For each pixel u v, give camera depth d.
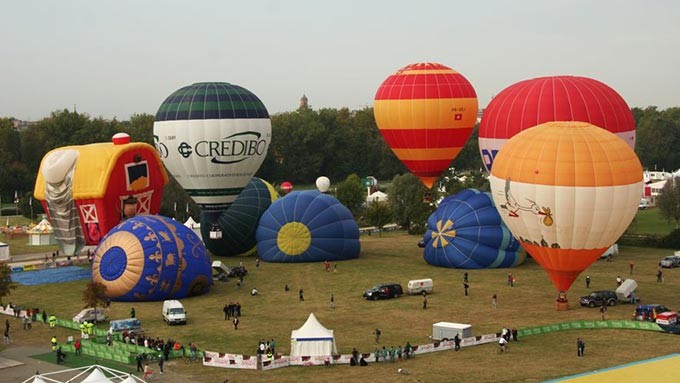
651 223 165.00
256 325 79.94
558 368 64.56
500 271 103.19
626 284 85.94
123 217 105.69
